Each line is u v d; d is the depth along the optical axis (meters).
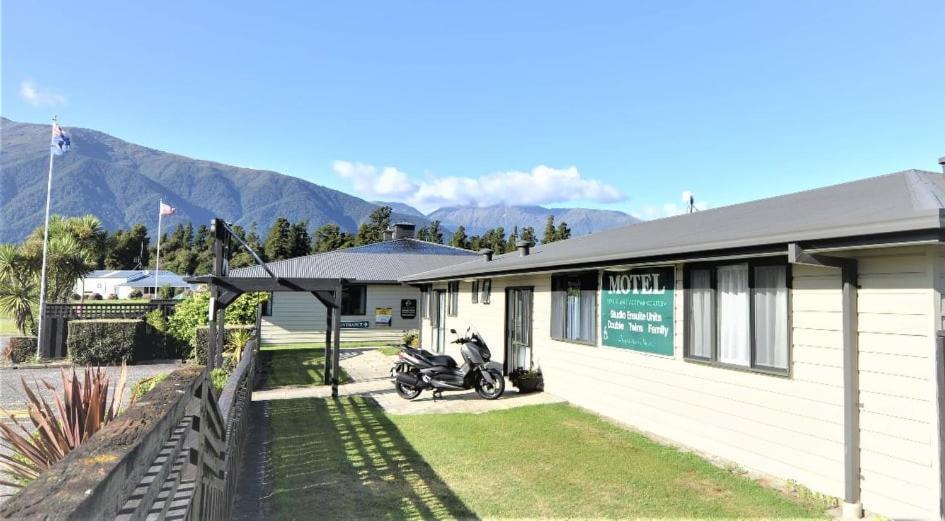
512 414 8.13
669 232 8.18
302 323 20.83
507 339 11.52
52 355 15.77
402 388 9.55
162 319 16.31
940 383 4.06
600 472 5.48
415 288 22.28
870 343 4.55
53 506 0.91
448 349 15.09
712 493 4.93
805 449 5.05
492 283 12.30
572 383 9.04
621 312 7.80
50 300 18.62
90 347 14.85
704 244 5.29
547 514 4.45
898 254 4.38
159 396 1.93
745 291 5.83
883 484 4.40
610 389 7.98
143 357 15.81
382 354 16.97
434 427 7.36
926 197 4.53
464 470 5.54
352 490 4.98
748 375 5.69
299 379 12.09
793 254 4.41
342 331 21.39
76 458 1.19
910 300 4.28
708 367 6.21
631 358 7.55
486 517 4.39
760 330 5.62
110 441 1.35
